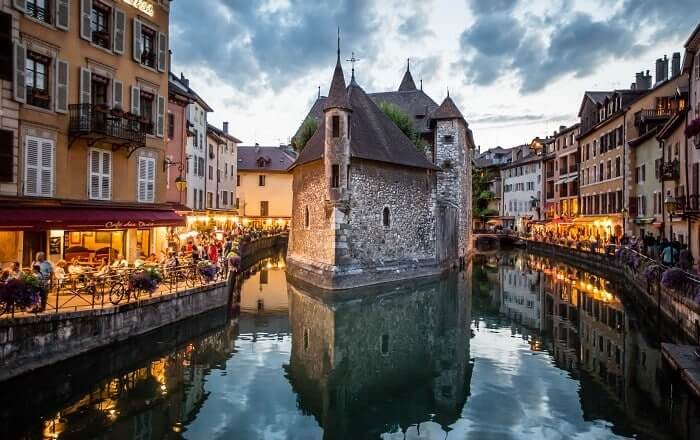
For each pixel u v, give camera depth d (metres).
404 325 19.84
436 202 33.22
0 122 15.69
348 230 26.31
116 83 19.89
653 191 32.69
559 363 15.16
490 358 15.76
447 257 34.75
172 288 17.84
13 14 15.98
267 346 16.64
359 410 11.73
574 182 53.34
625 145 37.38
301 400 12.23
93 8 19.17
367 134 28.86
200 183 41.81
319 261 27.73
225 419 11.01
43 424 10.38
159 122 22.25
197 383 13.10
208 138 44.94
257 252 45.62
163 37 22.45
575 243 41.94
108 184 19.62
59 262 16.77
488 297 25.81
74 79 18.23
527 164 71.81
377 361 15.47
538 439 10.12
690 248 24.09
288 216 68.62
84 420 10.63
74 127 17.92
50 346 12.12
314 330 18.80
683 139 26.14
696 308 14.61
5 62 15.79
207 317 18.75
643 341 17.36
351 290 25.92
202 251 25.58
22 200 16.22
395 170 29.58
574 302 24.69
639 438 10.08
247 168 68.12
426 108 42.03
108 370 13.75
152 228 22.91
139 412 11.16
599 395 12.46
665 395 12.44
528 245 57.84
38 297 11.96
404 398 12.47
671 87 35.56
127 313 14.56
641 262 23.38
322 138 29.78
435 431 10.56
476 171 70.25
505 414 11.43
